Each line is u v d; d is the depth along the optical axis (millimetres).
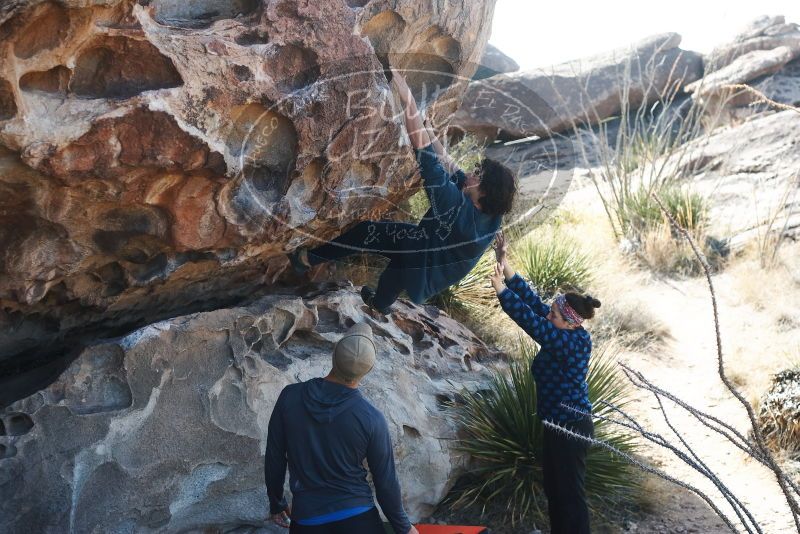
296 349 4309
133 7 2475
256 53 2840
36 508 3143
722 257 8453
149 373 3512
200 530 3602
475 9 3656
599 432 4695
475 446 4543
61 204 2744
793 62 14453
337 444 2965
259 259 3928
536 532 4309
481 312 6426
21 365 3840
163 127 2646
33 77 2420
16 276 2938
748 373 5992
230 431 3652
